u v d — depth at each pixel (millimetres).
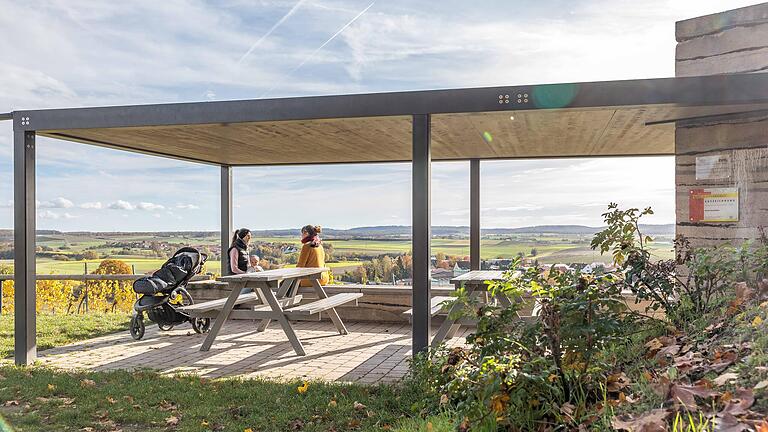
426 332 5441
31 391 5203
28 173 6191
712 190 5914
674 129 6645
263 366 6262
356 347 7301
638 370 3299
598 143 7801
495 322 3484
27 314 6199
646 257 4500
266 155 9055
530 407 3064
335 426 4223
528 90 5207
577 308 3250
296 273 7590
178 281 8070
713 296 4422
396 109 5457
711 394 2428
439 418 3553
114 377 5652
